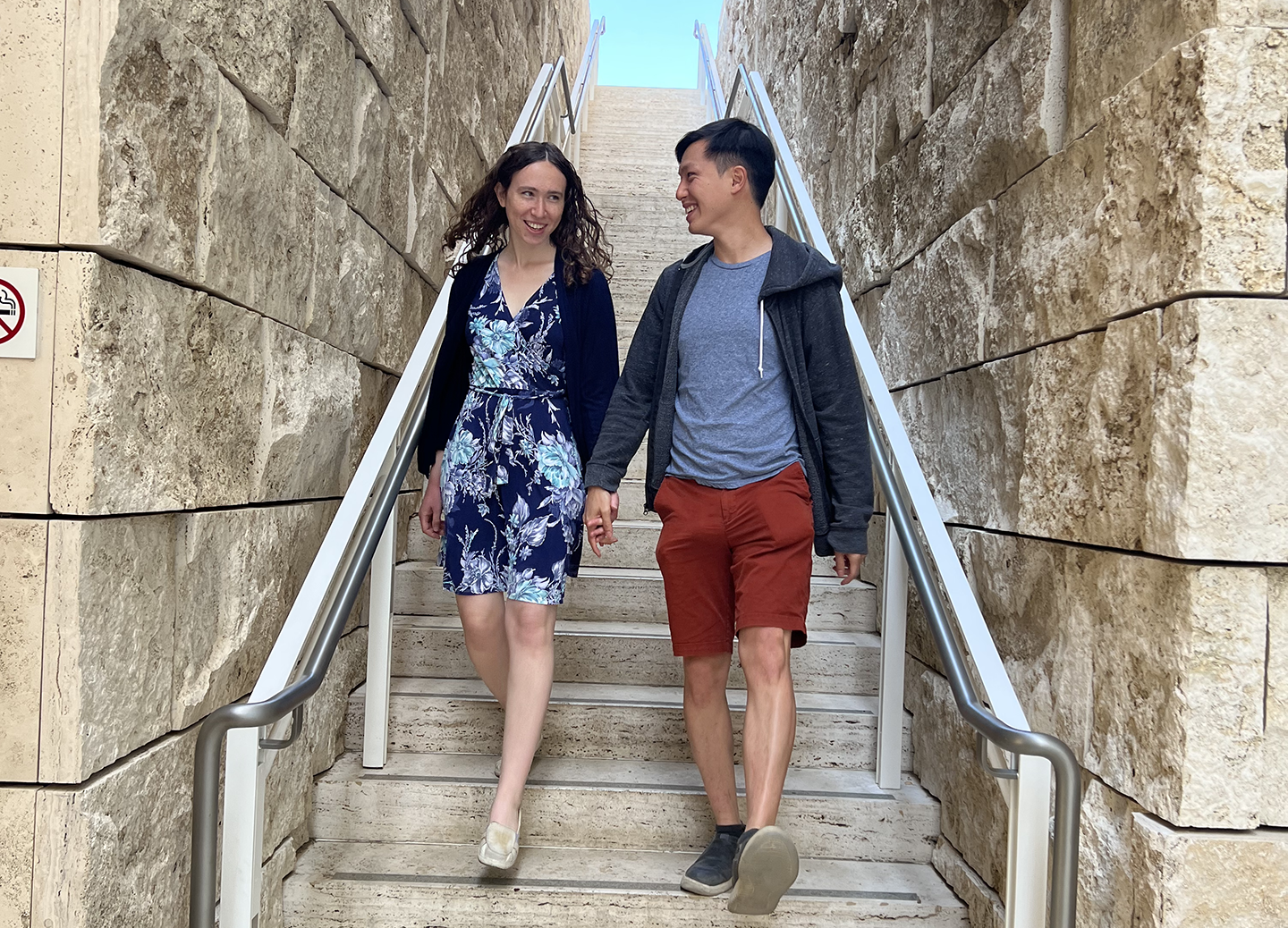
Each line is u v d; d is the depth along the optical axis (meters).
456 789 2.40
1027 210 2.02
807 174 4.58
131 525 1.43
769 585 1.95
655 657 2.98
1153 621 1.50
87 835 1.31
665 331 2.18
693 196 2.09
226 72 1.67
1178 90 1.46
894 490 2.37
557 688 2.93
